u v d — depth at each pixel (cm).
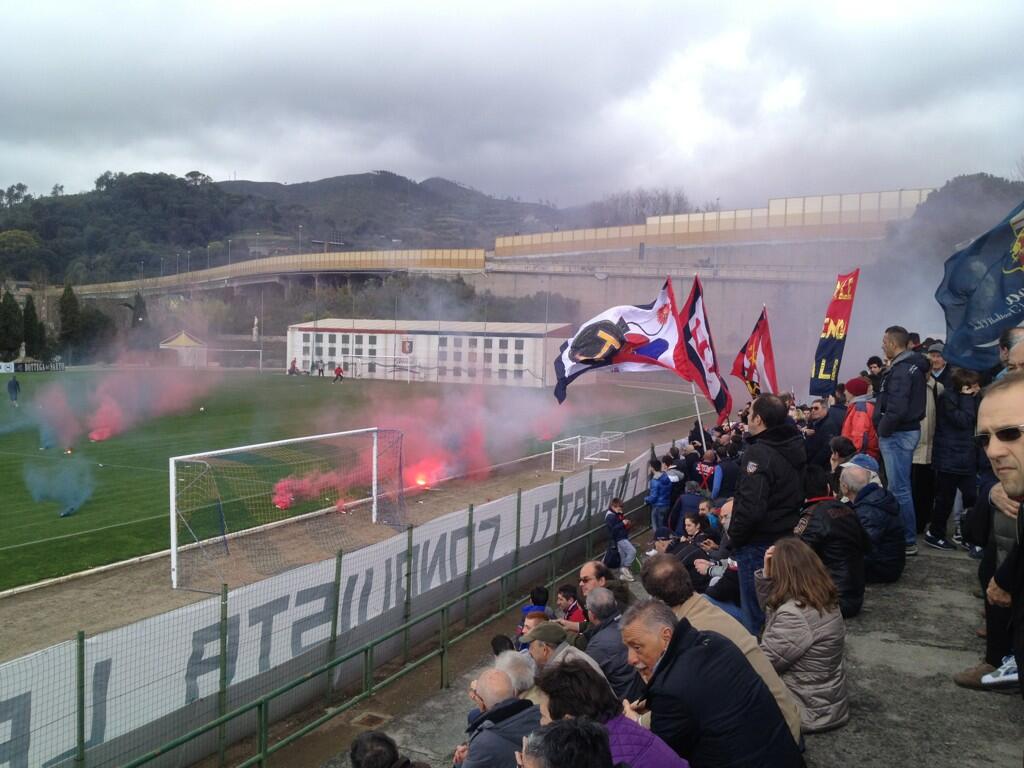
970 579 847
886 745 505
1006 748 498
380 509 2014
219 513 1894
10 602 1359
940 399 1007
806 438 1222
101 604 1352
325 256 11712
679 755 391
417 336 6462
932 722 534
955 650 653
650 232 9738
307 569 993
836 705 525
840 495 938
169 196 19962
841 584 720
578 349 1455
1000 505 568
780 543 548
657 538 1244
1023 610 344
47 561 1584
